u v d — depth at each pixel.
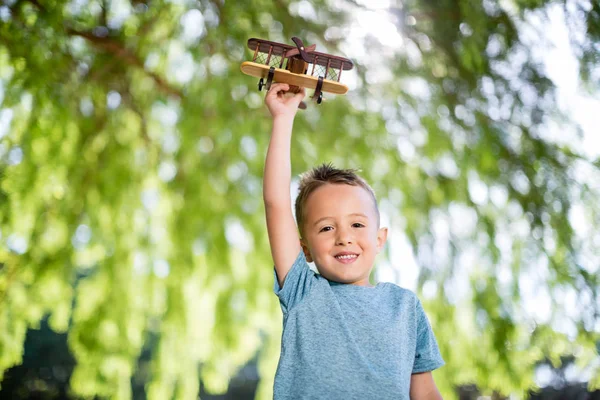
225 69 4.70
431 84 4.64
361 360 1.51
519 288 4.50
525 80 4.41
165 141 4.99
